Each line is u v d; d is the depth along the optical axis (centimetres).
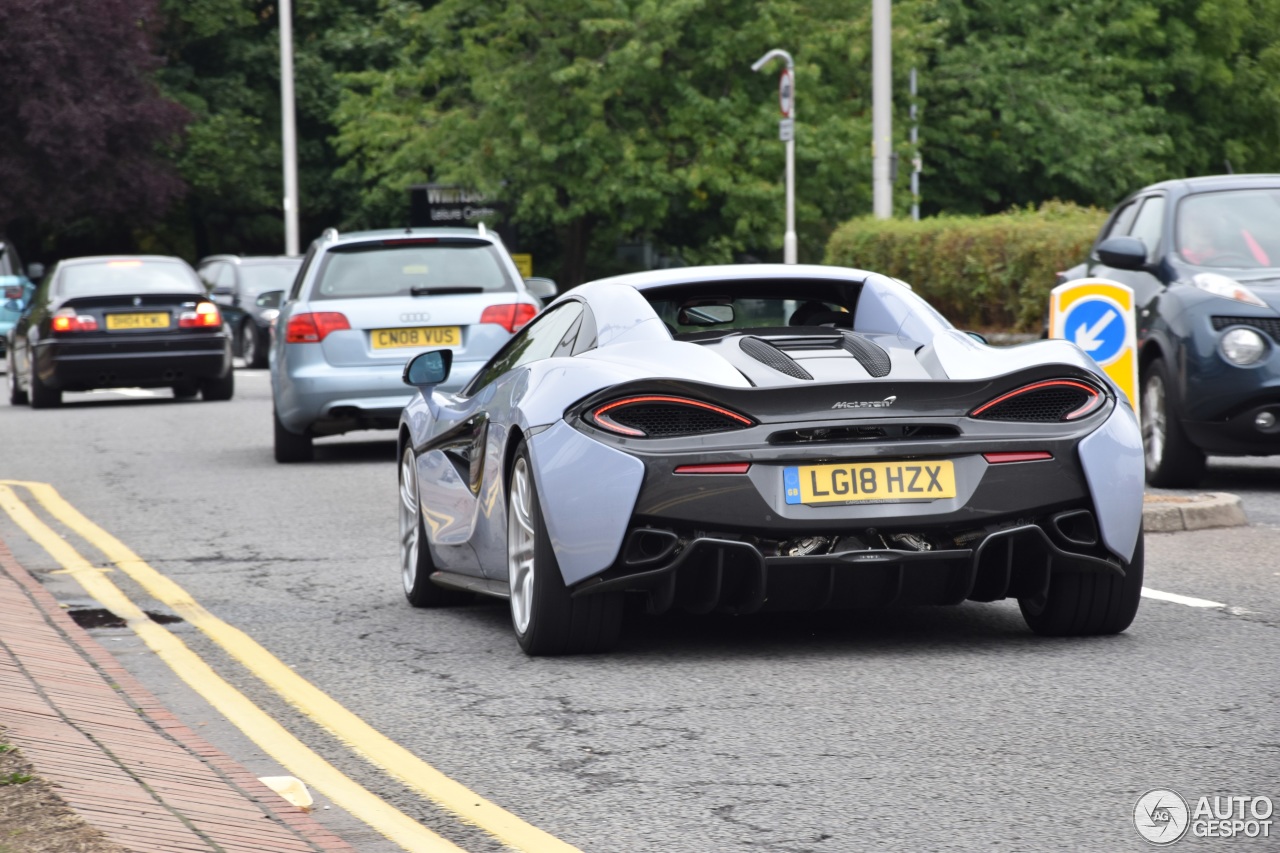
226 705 1545
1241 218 3019
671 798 1198
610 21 9131
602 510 1562
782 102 7931
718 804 1178
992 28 11569
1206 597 1923
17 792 1148
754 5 9488
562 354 1762
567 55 9588
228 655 1783
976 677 1546
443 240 3706
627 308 1720
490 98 9281
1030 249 5169
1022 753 1280
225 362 5453
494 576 1839
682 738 1362
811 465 1551
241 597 2144
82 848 1028
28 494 3288
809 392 1555
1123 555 1614
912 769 1247
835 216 9762
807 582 1562
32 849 1027
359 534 2681
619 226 9788
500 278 3672
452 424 1933
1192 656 1611
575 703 1498
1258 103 12250
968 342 1702
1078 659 1612
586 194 9456
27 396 5775
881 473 1555
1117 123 11212
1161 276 2958
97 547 2602
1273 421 2716
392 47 12900
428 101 10288
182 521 2880
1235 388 2717
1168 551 2262
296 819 1151
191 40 12825
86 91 10931
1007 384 1583
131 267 5594
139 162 11256
